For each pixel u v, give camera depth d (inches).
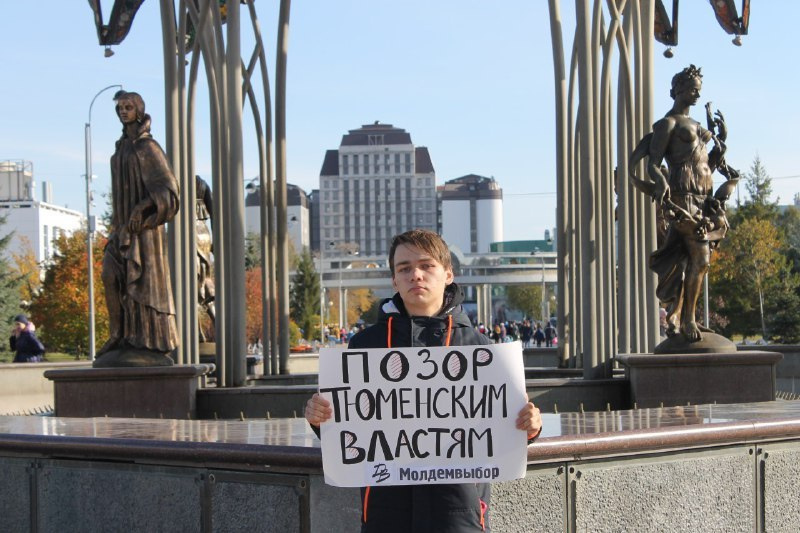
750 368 466.3
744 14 624.7
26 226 4404.5
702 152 482.9
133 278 485.7
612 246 592.1
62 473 250.2
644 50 591.8
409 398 178.1
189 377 472.1
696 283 477.4
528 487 219.0
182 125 552.7
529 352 950.4
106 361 483.5
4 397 767.1
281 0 661.9
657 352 486.0
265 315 673.0
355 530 210.1
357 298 5132.9
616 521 231.8
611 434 227.8
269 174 682.2
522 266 3887.8
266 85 684.1
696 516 245.3
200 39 582.9
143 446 233.5
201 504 227.6
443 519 176.6
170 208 490.0
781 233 2252.7
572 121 645.9
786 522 264.2
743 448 255.4
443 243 183.6
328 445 177.8
